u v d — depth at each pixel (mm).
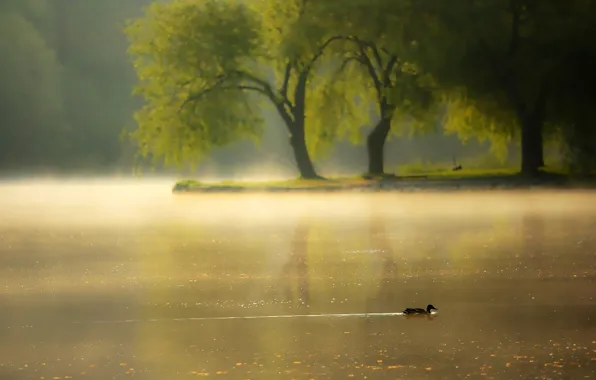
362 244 93250
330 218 133375
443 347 42125
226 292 60344
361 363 39281
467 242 93750
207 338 45031
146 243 96500
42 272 72062
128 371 38562
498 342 43031
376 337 44781
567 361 38938
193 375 37688
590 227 110562
